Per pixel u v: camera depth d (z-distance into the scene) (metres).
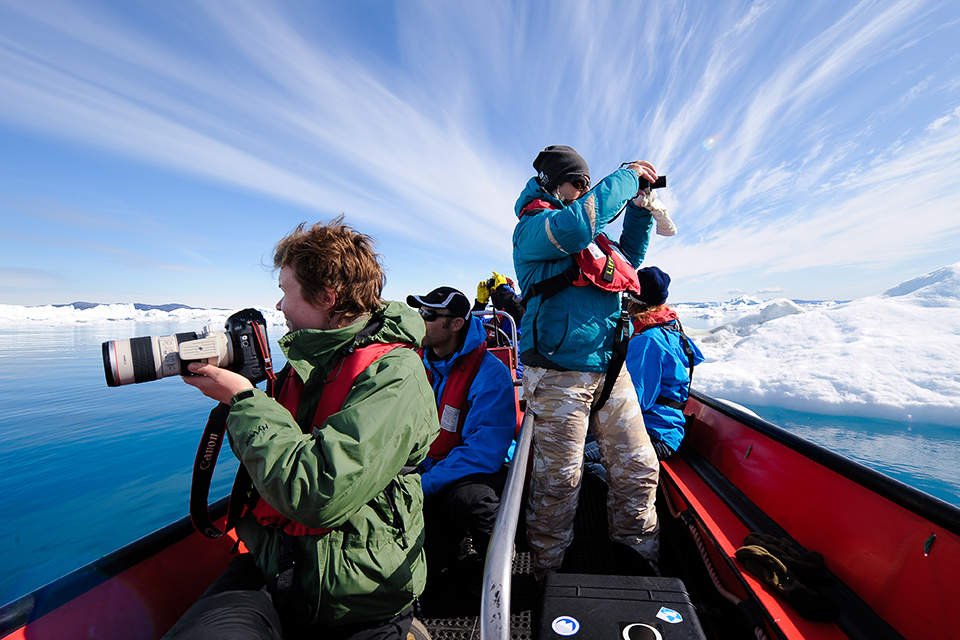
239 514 0.95
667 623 0.80
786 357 11.84
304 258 0.94
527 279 1.59
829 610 1.06
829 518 1.33
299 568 0.88
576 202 1.34
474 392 1.86
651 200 1.75
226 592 0.87
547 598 0.88
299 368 0.92
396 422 0.84
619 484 1.64
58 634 0.93
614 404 1.62
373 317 1.03
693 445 2.49
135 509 5.44
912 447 6.96
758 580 1.23
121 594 1.06
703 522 1.63
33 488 5.97
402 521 0.95
